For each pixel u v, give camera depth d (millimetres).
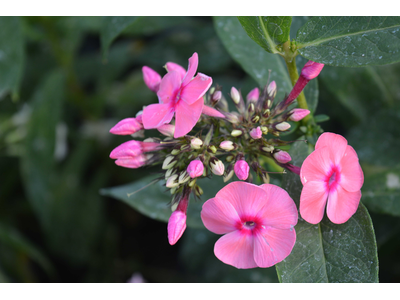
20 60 286
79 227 346
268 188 210
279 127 228
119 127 227
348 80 287
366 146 280
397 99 287
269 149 226
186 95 215
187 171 217
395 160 272
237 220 213
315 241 219
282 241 211
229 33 265
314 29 221
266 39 222
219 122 235
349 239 218
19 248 337
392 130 278
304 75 224
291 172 227
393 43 216
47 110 321
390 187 266
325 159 213
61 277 360
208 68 364
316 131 239
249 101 238
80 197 350
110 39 261
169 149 231
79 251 346
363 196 267
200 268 319
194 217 259
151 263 365
